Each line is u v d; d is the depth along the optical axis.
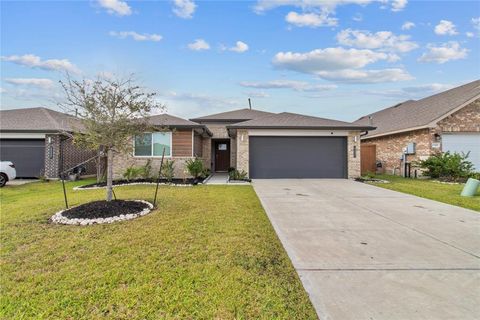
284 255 4.38
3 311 2.86
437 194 10.20
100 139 6.93
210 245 4.71
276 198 9.38
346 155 15.35
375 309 2.95
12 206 7.89
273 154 15.37
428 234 5.50
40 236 5.15
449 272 3.83
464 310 2.93
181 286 3.36
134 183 12.99
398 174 18.16
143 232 5.38
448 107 15.73
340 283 3.51
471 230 5.76
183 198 9.04
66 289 3.29
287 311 2.91
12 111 17.81
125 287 3.34
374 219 6.66
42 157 15.62
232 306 2.98
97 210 6.57
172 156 14.60
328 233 5.56
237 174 14.61
